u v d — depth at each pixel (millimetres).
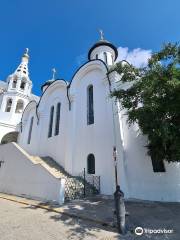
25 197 11508
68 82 17766
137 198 9883
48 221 6582
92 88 15125
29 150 20125
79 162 13180
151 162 10430
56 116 18000
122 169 10445
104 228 5867
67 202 9281
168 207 8242
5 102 29109
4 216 7219
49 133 18156
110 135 11844
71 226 6055
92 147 12781
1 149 16281
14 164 13984
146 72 8203
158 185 9906
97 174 11773
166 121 7648
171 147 8141
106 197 10180
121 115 11930
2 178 14844
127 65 8852
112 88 12906
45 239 5035
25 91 31328
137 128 11359
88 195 10734
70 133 14656
